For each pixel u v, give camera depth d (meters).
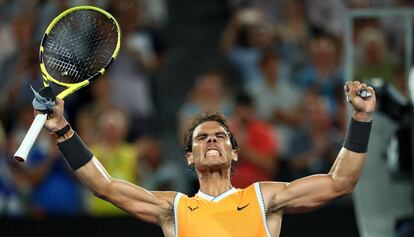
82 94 28.16
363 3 31.28
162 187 26.50
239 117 27.00
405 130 21.89
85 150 16.11
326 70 29.98
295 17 31.59
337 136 28.12
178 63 32.00
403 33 23.72
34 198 25.55
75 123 27.81
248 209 16.05
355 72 23.52
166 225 16.22
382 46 23.62
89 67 18.23
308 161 27.33
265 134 26.89
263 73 29.61
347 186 15.99
